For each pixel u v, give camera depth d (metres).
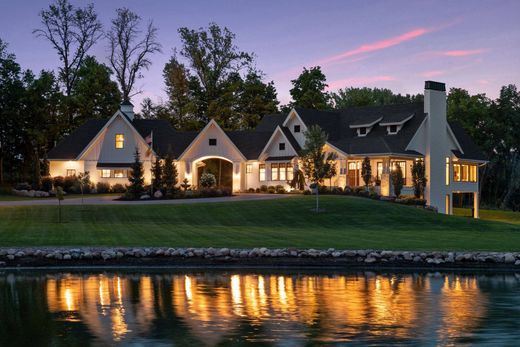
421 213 48.28
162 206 48.16
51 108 74.75
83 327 16.12
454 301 19.53
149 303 18.98
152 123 72.75
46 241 30.80
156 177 57.34
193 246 29.88
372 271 26.67
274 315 17.44
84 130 71.00
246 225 42.09
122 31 84.69
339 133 67.44
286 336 15.27
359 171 60.88
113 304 18.86
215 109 84.62
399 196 57.03
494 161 89.44
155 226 39.22
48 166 67.62
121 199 54.81
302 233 37.12
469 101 89.62
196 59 88.06
